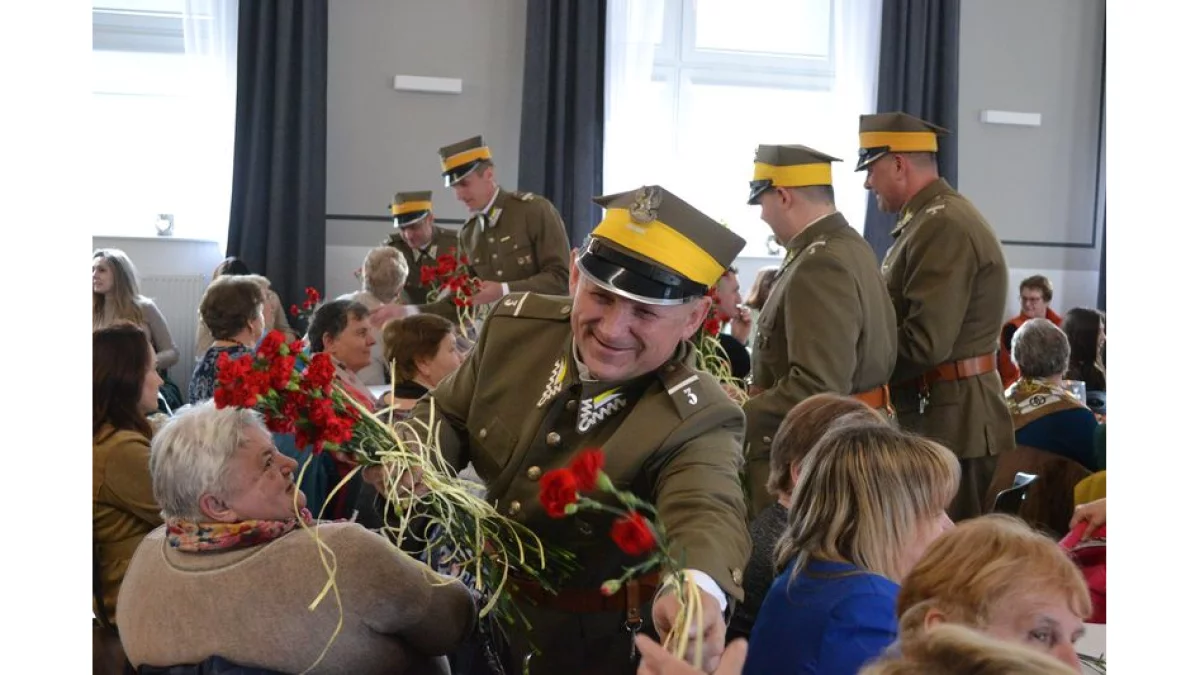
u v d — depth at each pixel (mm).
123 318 5016
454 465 1795
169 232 6387
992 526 1181
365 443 1560
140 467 2131
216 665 1520
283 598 1528
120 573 2141
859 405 1913
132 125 6355
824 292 2648
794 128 7203
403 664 1651
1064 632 1100
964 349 3113
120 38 6312
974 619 1112
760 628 1489
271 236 6336
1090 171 7582
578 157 6641
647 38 6762
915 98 6984
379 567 1572
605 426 1637
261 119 6312
